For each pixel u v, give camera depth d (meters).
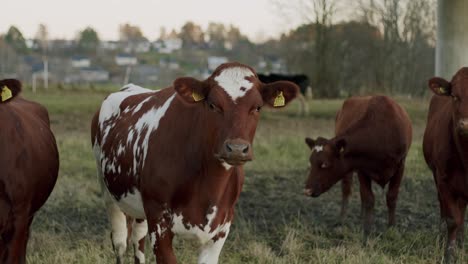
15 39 88.94
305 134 17.08
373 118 7.79
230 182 4.59
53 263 6.01
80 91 35.78
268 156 12.27
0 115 4.98
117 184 5.31
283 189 9.78
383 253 6.47
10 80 4.82
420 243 6.90
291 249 6.55
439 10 12.90
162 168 4.59
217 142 4.14
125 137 5.23
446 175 6.32
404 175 10.44
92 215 8.20
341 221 8.02
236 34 84.56
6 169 4.87
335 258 6.30
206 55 92.81
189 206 4.52
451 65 12.77
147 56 92.00
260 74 29.42
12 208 4.96
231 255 6.41
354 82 38.75
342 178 7.99
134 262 5.83
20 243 5.09
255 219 8.07
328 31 37.41
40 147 5.44
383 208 8.70
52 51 86.31
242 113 4.09
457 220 6.32
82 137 15.59
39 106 6.38
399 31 36.34
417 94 36.34
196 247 6.58
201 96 4.28
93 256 6.16
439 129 6.46
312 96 38.44
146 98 5.55
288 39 39.19
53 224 7.55
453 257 6.30
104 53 89.56
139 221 5.62
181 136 4.54
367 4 36.75
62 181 9.79
